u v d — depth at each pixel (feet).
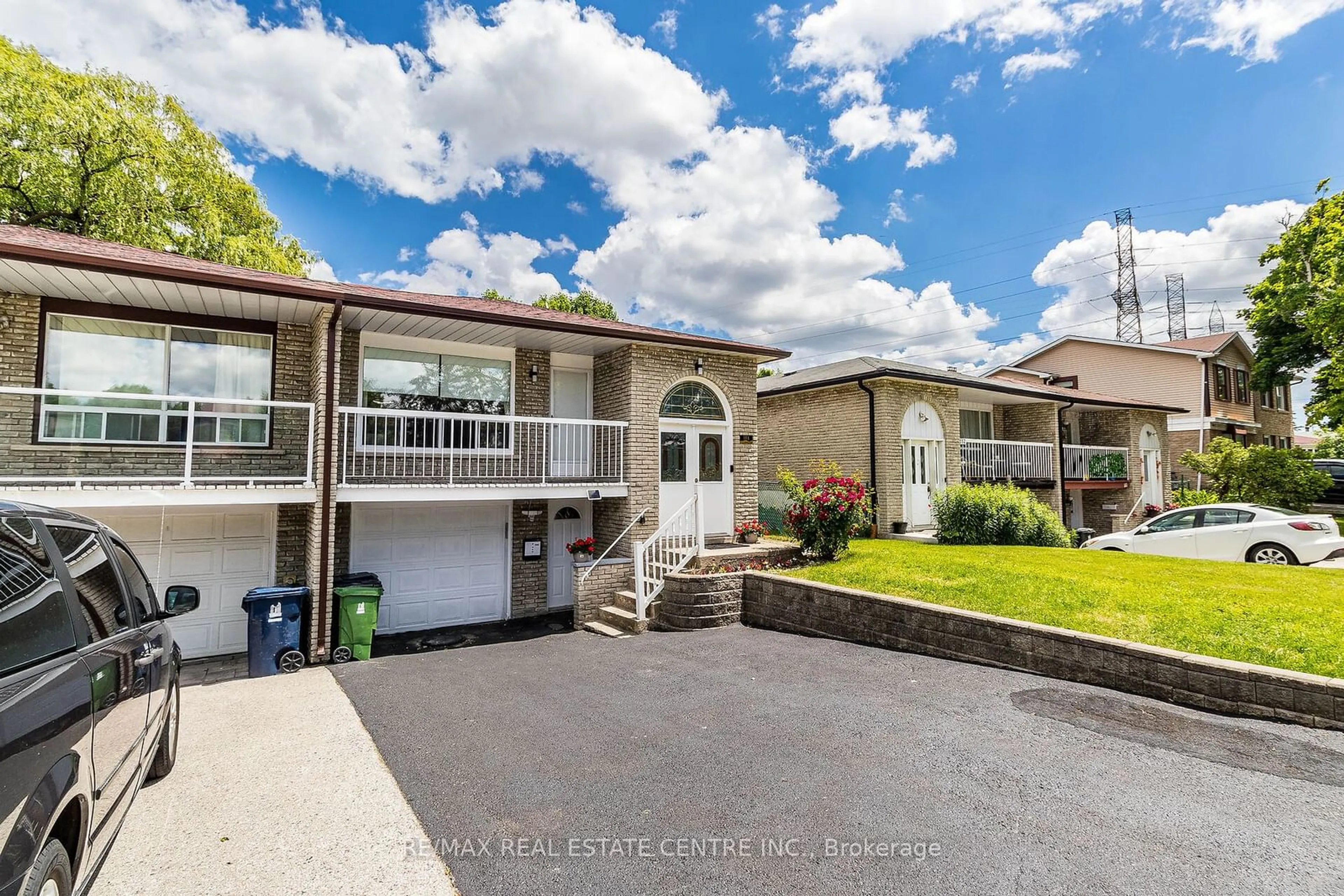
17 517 8.27
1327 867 9.91
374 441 32.32
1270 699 15.72
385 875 10.16
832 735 15.76
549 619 36.99
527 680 21.61
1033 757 14.17
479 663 24.53
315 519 26.68
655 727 16.67
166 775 13.99
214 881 9.99
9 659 6.72
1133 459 70.13
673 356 37.81
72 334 26.81
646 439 36.45
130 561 12.44
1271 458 61.00
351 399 32.53
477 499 30.99
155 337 28.37
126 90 57.82
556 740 15.90
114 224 53.98
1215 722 15.80
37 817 6.19
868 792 12.74
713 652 24.56
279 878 10.09
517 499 34.91
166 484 25.36
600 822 11.75
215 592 29.40
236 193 67.87
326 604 25.98
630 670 22.43
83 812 7.50
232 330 29.60
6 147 48.96
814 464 56.54
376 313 29.17
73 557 9.54
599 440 38.88
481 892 9.70
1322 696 15.06
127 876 10.09
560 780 13.60
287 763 14.74
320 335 28.50
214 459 29.14
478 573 36.55
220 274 24.43
